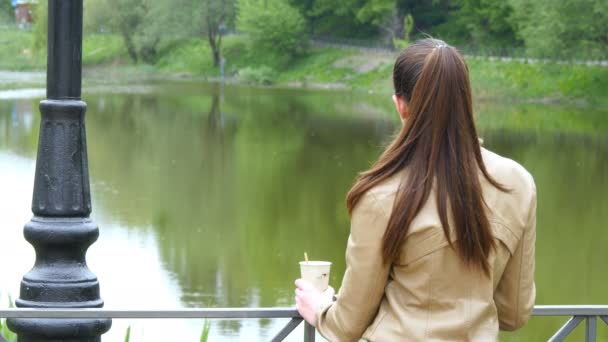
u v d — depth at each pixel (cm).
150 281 1619
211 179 2888
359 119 4753
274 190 2727
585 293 1647
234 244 1970
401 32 7550
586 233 2141
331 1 7806
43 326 379
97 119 4481
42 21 7475
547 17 5534
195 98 5831
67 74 393
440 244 223
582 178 2925
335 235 2120
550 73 5650
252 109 5203
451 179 224
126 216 2211
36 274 392
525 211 232
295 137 3997
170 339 1138
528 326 1312
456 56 229
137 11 7912
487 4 6838
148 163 3170
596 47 5559
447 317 225
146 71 7881
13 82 6288
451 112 226
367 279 227
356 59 7275
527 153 3453
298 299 260
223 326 1205
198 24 7781
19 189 2391
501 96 5616
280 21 7556
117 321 1202
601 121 4569
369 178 228
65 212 393
